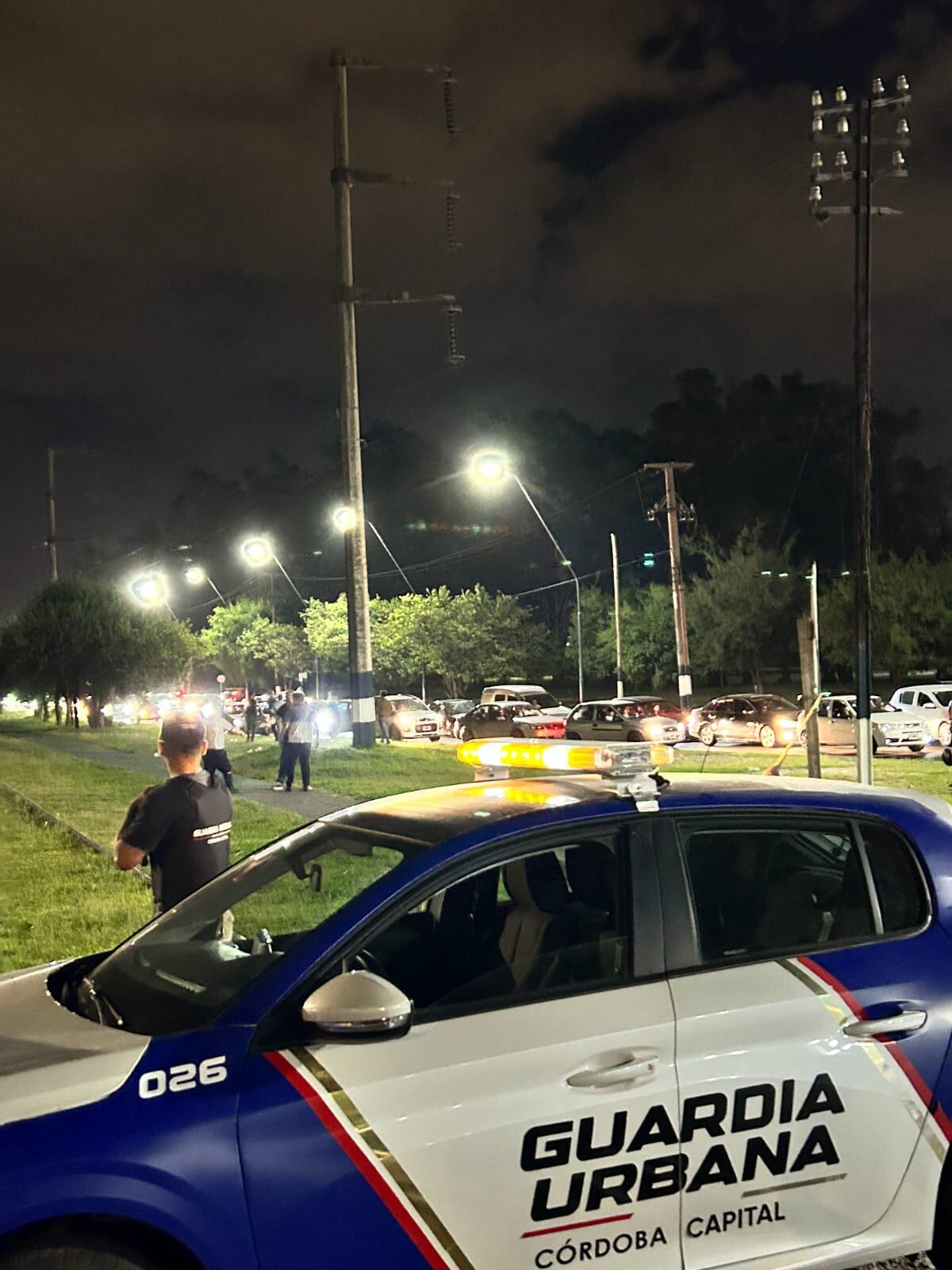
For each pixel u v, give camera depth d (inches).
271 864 170.4
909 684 2539.4
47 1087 124.7
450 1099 131.3
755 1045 143.3
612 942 146.9
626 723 1330.0
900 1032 151.0
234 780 949.8
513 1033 137.2
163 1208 120.7
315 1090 128.1
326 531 4448.8
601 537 3772.1
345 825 168.2
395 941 146.3
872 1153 148.0
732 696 1489.9
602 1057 137.4
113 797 917.2
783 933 153.8
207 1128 124.2
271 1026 132.2
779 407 3622.0
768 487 3572.8
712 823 156.5
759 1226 143.0
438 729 1776.6
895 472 3435.0
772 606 2502.5
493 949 147.8
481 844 146.4
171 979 148.9
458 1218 130.4
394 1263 128.3
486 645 2721.5
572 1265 134.6
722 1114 140.6
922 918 159.9
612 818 152.3
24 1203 116.1
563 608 3688.5
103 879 494.3
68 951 359.3
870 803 165.0
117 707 3307.1
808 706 620.7
